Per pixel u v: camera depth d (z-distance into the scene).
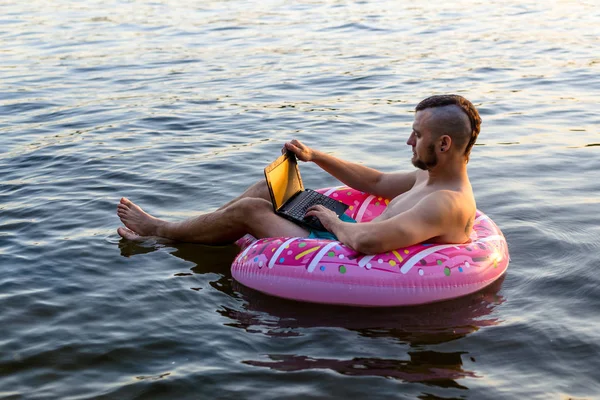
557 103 7.15
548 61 9.02
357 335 3.09
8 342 3.04
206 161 5.66
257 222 3.81
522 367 2.80
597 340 2.96
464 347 2.97
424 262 3.38
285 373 2.79
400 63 9.18
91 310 3.32
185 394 2.66
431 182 3.51
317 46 10.45
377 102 7.42
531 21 11.87
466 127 3.32
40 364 2.88
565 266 3.69
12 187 5.14
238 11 13.84
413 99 7.48
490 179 5.11
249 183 5.14
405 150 5.87
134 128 6.68
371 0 14.77
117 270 3.76
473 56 9.45
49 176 5.38
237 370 2.82
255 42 10.85
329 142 6.15
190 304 3.39
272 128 6.60
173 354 2.94
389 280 3.34
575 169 5.27
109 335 3.09
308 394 2.65
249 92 7.99
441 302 3.37
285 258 3.50
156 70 9.16
